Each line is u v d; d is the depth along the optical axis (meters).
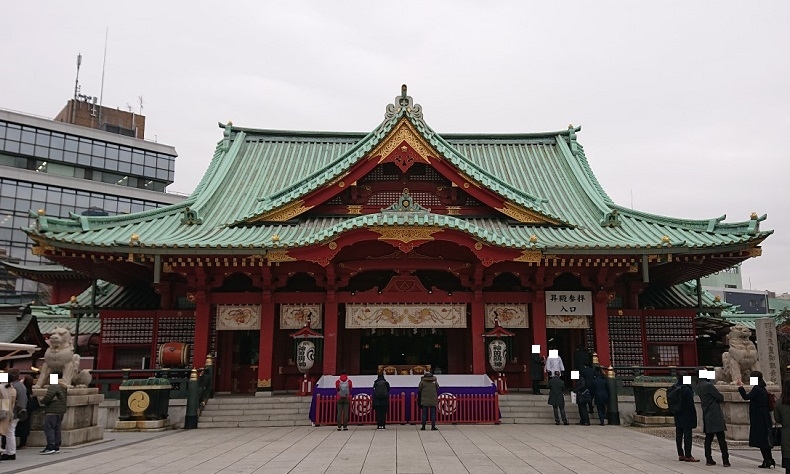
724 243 25.97
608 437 19.67
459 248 27.42
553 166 36.47
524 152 37.84
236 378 30.55
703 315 34.25
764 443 13.95
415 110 28.98
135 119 93.06
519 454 15.84
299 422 24.03
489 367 29.94
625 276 30.58
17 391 16.48
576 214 31.47
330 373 27.38
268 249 25.98
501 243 25.75
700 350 37.09
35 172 76.00
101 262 27.56
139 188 84.56
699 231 28.12
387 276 30.64
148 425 22.36
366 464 14.27
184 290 30.78
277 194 30.14
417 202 30.45
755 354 18.17
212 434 21.19
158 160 87.25
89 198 79.62
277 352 30.16
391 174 30.44
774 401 14.31
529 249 26.09
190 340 29.67
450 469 13.58
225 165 34.69
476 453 15.98
